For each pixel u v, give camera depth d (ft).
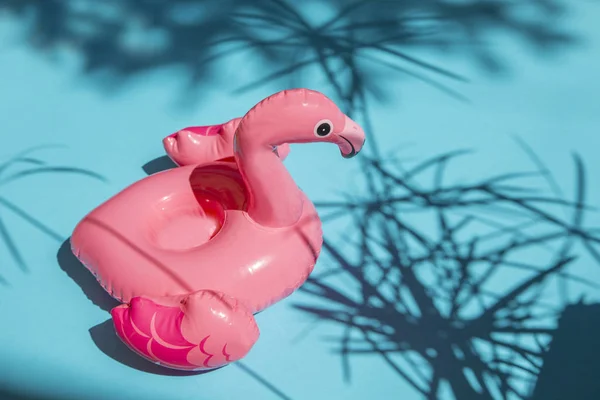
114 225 2.88
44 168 3.31
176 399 2.85
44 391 2.85
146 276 2.81
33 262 3.09
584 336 2.97
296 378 2.89
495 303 3.02
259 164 2.79
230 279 2.81
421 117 3.49
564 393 2.88
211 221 2.99
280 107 2.73
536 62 3.69
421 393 2.88
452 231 3.18
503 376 2.90
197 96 3.53
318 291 3.03
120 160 3.34
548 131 3.47
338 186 3.28
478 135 3.45
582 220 3.22
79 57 3.65
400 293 3.04
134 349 2.76
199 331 2.69
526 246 3.15
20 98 3.51
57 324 2.97
